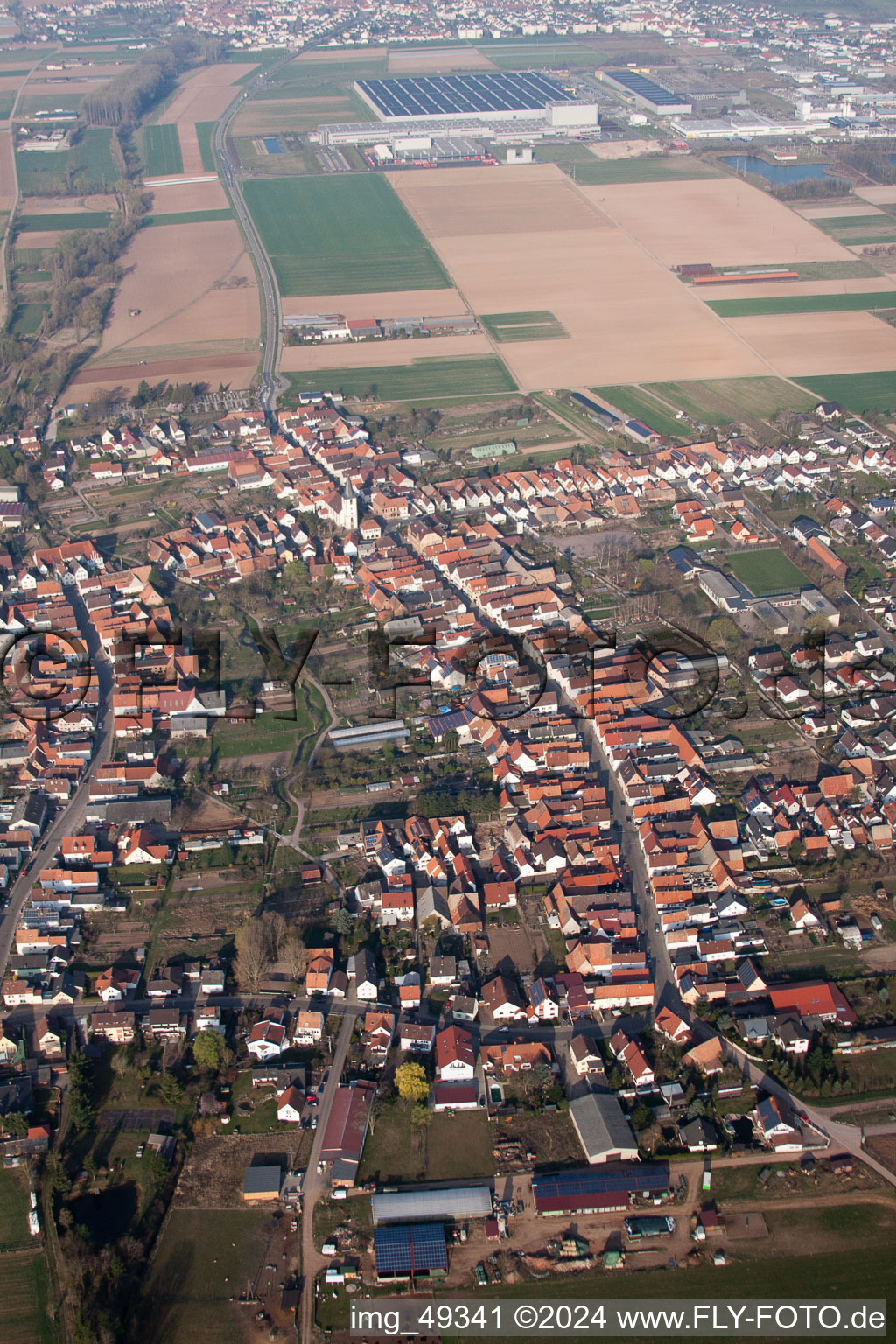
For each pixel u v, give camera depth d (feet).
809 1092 505.66
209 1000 558.97
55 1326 424.46
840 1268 436.76
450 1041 523.29
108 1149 488.02
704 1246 445.78
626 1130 482.28
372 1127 495.82
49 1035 532.73
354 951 583.58
